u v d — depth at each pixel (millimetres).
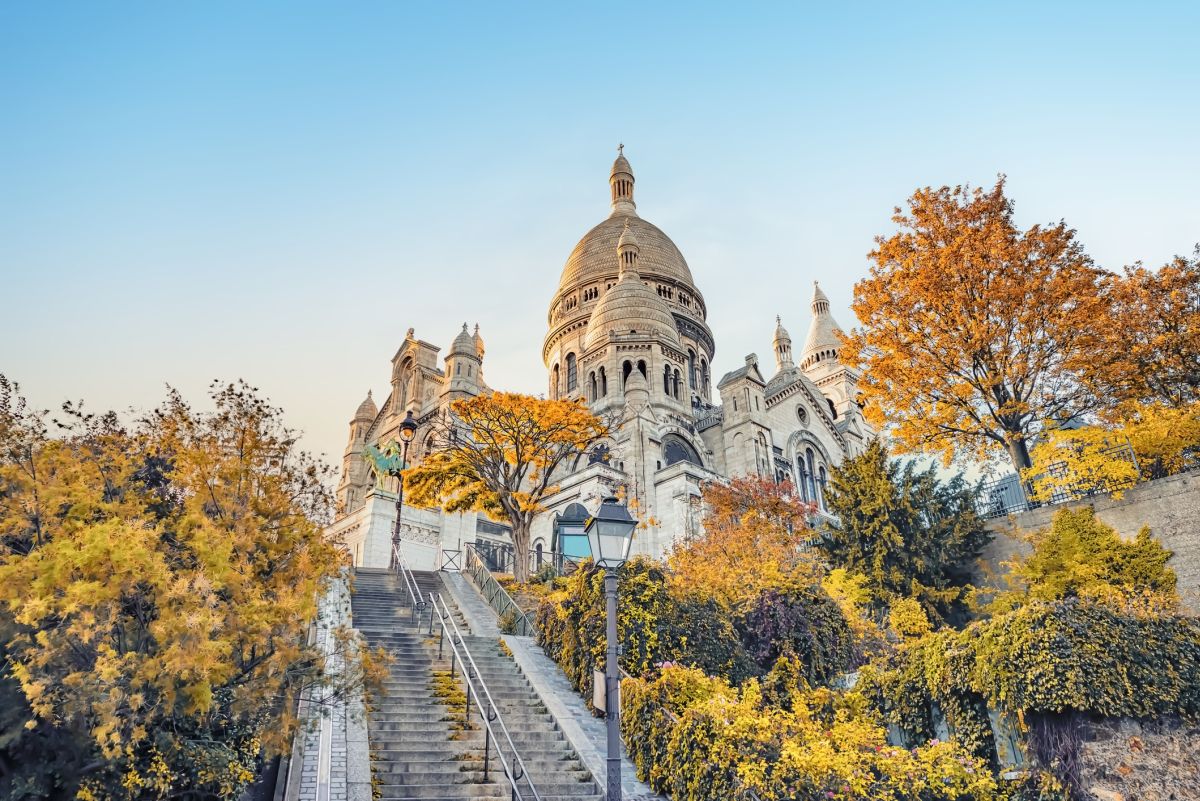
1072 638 14078
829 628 20891
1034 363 27953
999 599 24203
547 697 18594
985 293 28141
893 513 28125
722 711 14547
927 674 16578
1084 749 13633
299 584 12953
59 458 11992
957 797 13734
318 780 12945
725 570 23906
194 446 13742
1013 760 14883
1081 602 14961
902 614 25203
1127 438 25000
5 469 11430
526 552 36781
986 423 29516
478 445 41125
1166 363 26750
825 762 12766
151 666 10336
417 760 15000
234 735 12484
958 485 29016
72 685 9805
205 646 10547
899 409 30281
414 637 21641
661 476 48406
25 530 11844
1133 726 13484
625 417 53844
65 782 10031
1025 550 26391
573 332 79812
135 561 10547
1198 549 22266
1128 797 12992
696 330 80375
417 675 19125
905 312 29797
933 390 29641
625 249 79188
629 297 67688
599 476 47938
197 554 12047
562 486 49688
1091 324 26812
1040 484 26297
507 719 17438
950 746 14281
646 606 19000
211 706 11383
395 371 72312
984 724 15422
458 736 16172
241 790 11742
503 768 15078
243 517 13297
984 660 15266
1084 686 13586
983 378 28906
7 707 10062
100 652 10398
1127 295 27578
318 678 12891
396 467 55812
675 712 15672
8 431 11945
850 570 28172
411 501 39594
